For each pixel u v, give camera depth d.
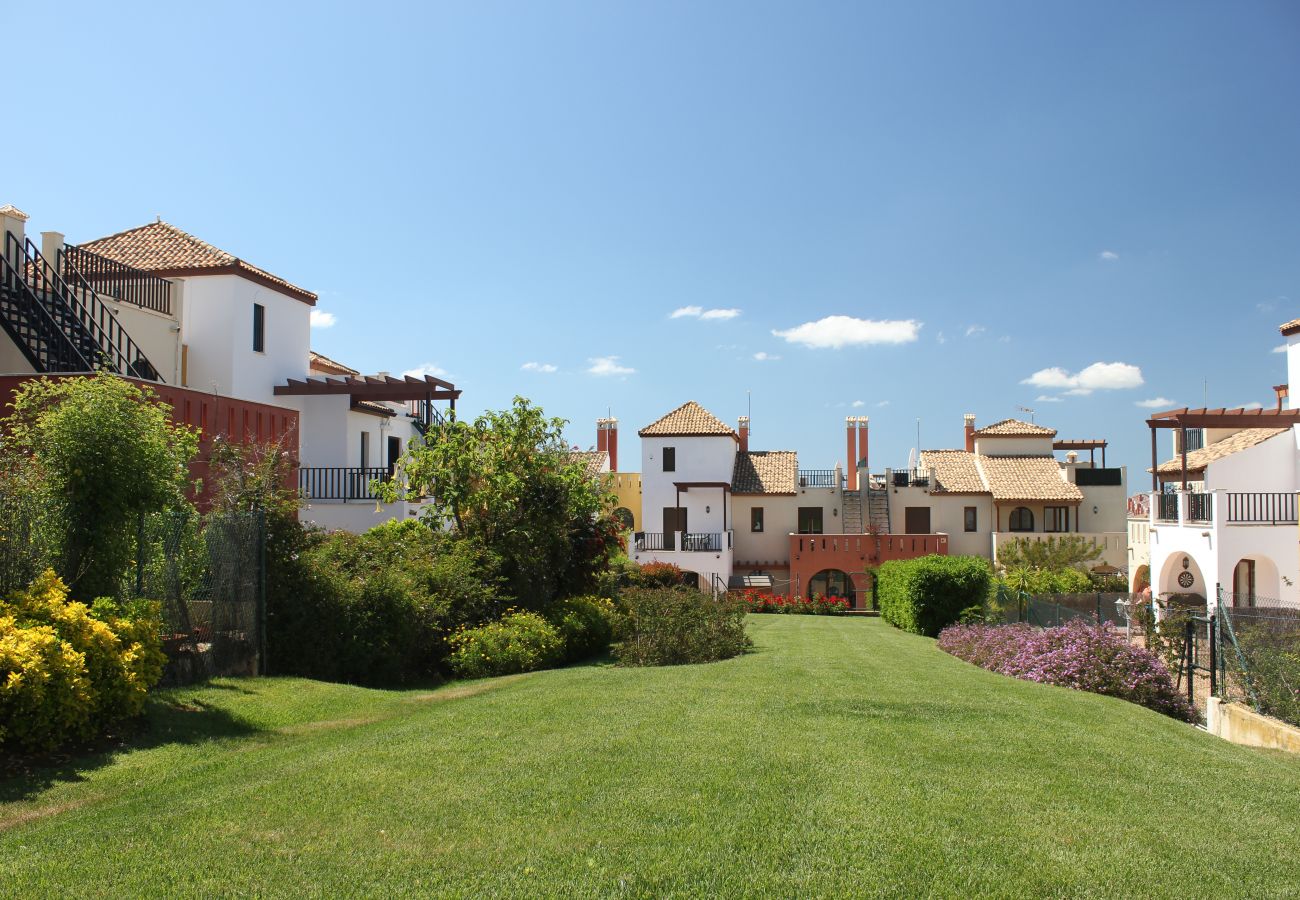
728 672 13.93
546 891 5.20
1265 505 25.31
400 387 26.61
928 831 6.25
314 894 5.14
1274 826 6.74
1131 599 28.73
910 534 44.47
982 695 11.98
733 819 6.39
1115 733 9.88
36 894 5.11
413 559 16.83
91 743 8.41
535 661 16.03
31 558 9.46
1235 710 12.87
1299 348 27.42
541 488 19.94
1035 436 50.00
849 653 17.67
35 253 18.80
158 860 5.62
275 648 13.28
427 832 6.12
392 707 11.11
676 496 47.44
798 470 50.25
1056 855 5.89
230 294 24.98
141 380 15.30
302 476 26.23
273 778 7.42
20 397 11.35
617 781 7.29
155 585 11.04
